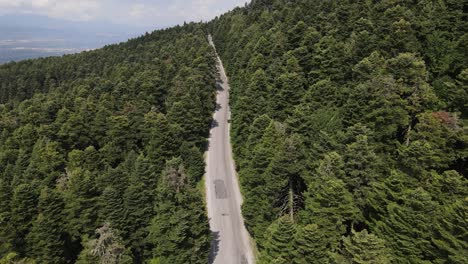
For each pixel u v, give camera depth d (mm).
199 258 40938
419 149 30484
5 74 149250
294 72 56938
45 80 146375
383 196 29344
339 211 29469
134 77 98188
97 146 73438
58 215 44188
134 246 44438
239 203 57094
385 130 37781
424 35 50281
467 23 46031
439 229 24125
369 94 40719
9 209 45812
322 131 39906
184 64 106375
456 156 33156
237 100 72125
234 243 47969
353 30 65875
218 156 72188
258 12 133875
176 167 45094
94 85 107062
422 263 24625
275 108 55531
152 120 70438
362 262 23922
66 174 60000
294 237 30828
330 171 32406
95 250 37750
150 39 193000
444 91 40500
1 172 63562
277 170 38375
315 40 66625
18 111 89812
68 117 74688
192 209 41281
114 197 44062
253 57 79125
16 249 41531
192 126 70750
